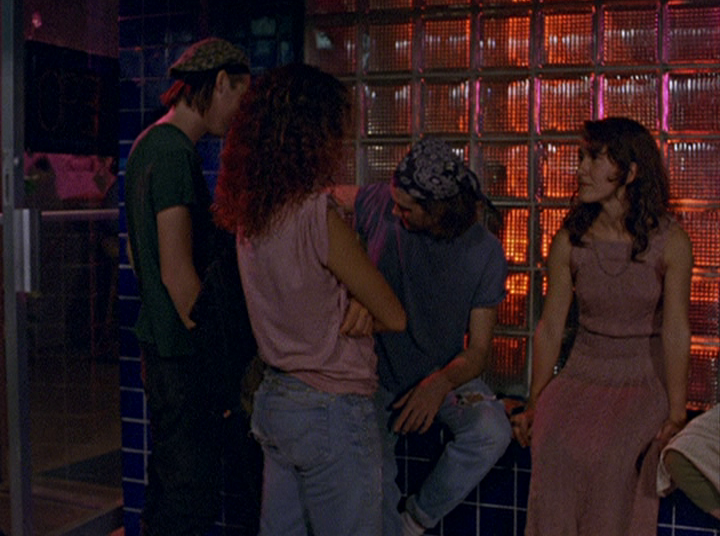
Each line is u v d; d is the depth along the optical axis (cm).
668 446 244
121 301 363
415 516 277
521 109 316
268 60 338
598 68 306
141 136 267
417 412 256
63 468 367
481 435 265
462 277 267
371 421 209
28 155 330
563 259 280
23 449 294
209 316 227
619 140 263
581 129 281
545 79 313
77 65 348
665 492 255
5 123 280
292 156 194
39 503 354
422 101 326
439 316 272
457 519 317
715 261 298
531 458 283
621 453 254
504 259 271
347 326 202
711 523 288
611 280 269
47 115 337
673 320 263
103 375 374
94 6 352
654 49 300
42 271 354
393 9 325
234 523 347
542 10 311
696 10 295
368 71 330
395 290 274
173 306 268
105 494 373
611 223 272
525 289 320
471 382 279
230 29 341
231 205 203
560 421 264
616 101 306
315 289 197
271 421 205
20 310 288
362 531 207
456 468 267
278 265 195
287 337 202
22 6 279
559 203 315
